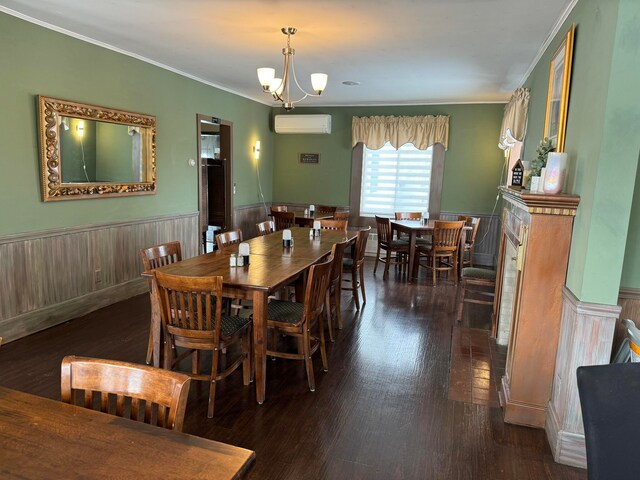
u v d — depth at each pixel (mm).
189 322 2459
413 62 4461
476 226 6125
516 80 5195
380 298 4941
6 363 3051
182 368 3064
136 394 1220
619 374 1263
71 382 1267
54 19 3439
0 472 931
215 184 6699
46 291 3693
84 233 4039
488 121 6840
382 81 5422
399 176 7406
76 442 1039
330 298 3613
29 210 3523
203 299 2754
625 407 1231
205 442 1051
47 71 3586
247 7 3086
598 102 2016
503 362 3305
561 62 2869
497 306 3812
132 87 4508
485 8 2963
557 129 2898
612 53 1872
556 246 2301
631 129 1885
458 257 5961
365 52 4137
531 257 2342
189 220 5621
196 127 5672
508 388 2594
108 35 3836
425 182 7293
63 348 3318
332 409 2592
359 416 2523
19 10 3240
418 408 2629
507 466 2125
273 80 3717
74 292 3969
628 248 2244
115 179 4363
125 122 4383
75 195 3891
